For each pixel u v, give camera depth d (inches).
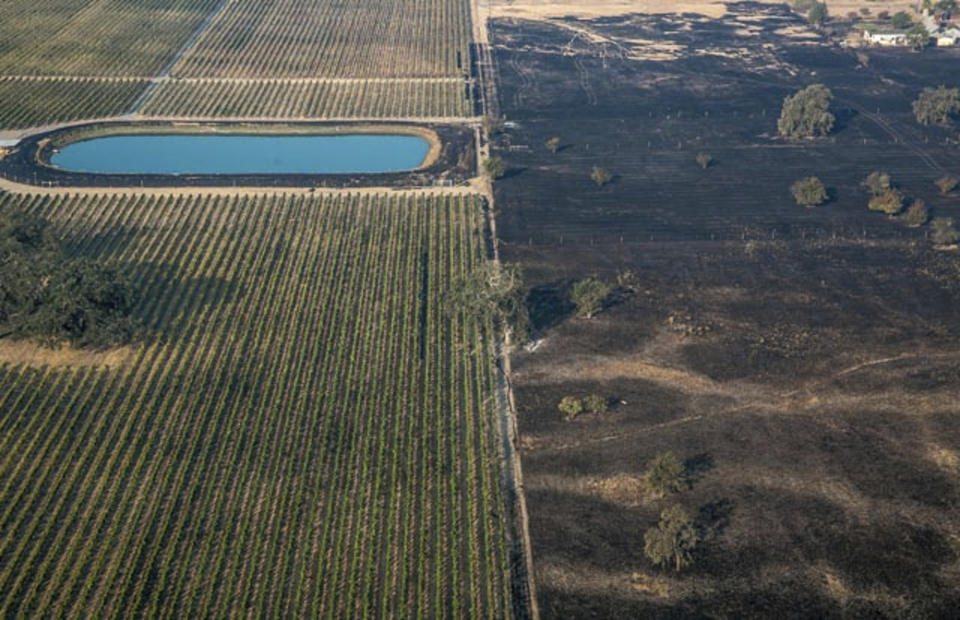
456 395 4264.3
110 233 5570.9
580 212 5856.3
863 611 3181.6
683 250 5418.3
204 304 4906.5
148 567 3356.3
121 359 4471.0
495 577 3344.0
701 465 3818.9
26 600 3228.3
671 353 4520.2
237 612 3208.7
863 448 3907.5
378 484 3720.5
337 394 4259.4
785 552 3412.9
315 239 5546.3
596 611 3198.8
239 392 4254.4
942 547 3425.2
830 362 4439.0
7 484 3722.9
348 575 3358.8
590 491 3705.7
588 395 4239.7
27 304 4574.3
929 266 5226.4
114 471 3806.6
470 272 5162.4
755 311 4837.6
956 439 3941.9
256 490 3713.1
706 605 3211.1
